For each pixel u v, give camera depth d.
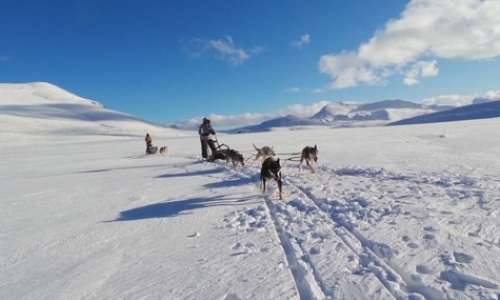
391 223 5.29
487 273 3.58
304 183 8.80
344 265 4.04
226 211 6.79
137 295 3.70
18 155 29.72
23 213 7.70
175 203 7.64
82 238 5.66
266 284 3.74
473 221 5.13
